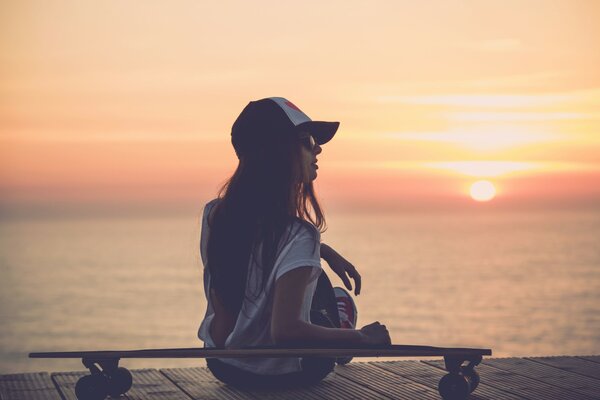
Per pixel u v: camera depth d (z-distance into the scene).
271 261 3.05
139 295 103.31
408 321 71.31
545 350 55.34
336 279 72.25
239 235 3.13
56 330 74.25
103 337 69.75
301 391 3.63
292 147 3.11
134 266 157.00
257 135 3.12
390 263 141.00
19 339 68.88
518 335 62.38
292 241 3.02
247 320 3.20
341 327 3.66
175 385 3.79
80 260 179.75
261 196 3.09
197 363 39.12
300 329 2.96
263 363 3.56
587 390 3.64
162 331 72.88
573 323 67.94
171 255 193.75
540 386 3.73
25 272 146.25
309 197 3.19
